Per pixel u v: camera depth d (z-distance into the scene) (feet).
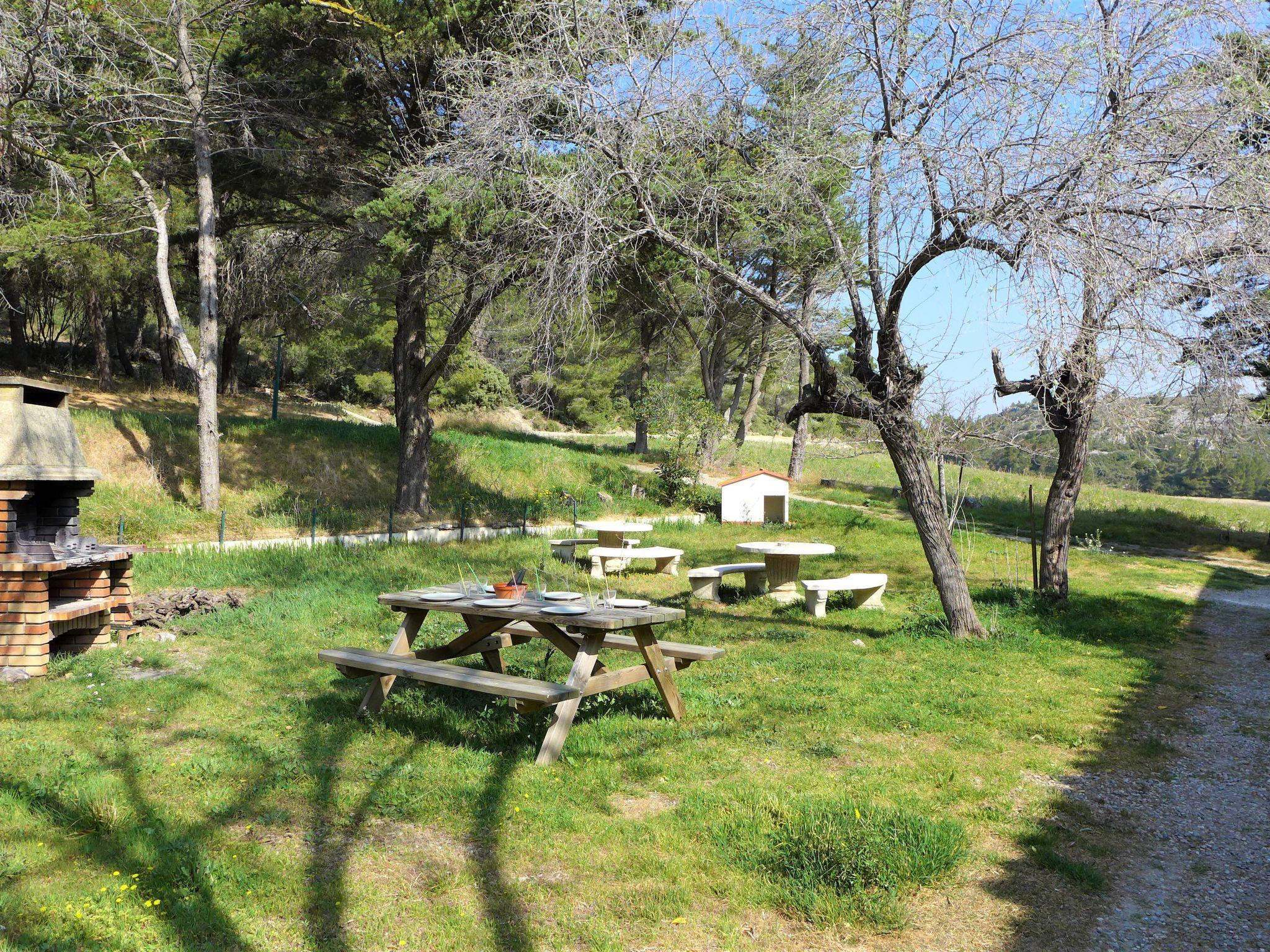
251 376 144.05
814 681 24.50
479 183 33.94
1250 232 25.03
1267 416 32.91
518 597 20.57
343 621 29.58
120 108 53.98
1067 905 12.36
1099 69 25.81
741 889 12.25
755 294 30.12
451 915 11.40
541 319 30.53
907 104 27.76
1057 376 31.71
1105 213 25.00
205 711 20.01
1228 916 12.22
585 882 12.44
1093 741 20.54
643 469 92.22
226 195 72.69
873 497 95.55
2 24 47.75
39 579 22.43
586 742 18.20
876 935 11.40
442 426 112.06
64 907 10.99
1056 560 40.29
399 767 16.53
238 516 54.49
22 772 15.52
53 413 24.66
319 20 49.96
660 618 19.06
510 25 36.42
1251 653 32.76
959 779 17.24
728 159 31.81
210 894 11.61
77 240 57.88
